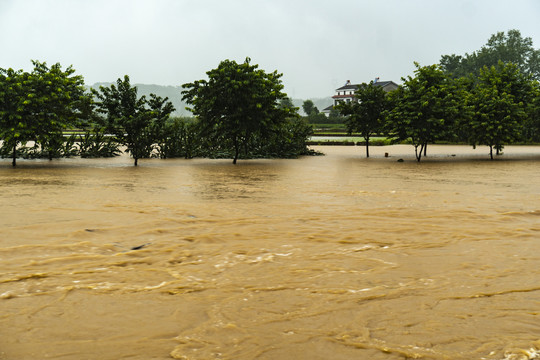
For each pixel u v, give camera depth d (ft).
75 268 16.60
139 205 30.91
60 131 74.18
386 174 57.06
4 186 41.78
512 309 12.66
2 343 10.61
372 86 101.55
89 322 11.81
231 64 82.94
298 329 11.39
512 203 32.19
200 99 82.17
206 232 22.76
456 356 9.98
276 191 39.24
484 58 339.77
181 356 9.99
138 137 74.49
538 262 17.43
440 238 21.57
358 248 19.70
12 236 21.50
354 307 12.83
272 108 84.89
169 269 16.57
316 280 15.30
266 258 18.08
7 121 66.74
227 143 100.22
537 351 10.18
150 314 12.34
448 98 91.09
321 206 30.91
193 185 43.78
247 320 11.94
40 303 13.12
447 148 142.00
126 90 74.23
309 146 154.61
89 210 28.73
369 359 9.86
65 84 72.74
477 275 15.83
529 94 111.86
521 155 106.11
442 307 12.81
